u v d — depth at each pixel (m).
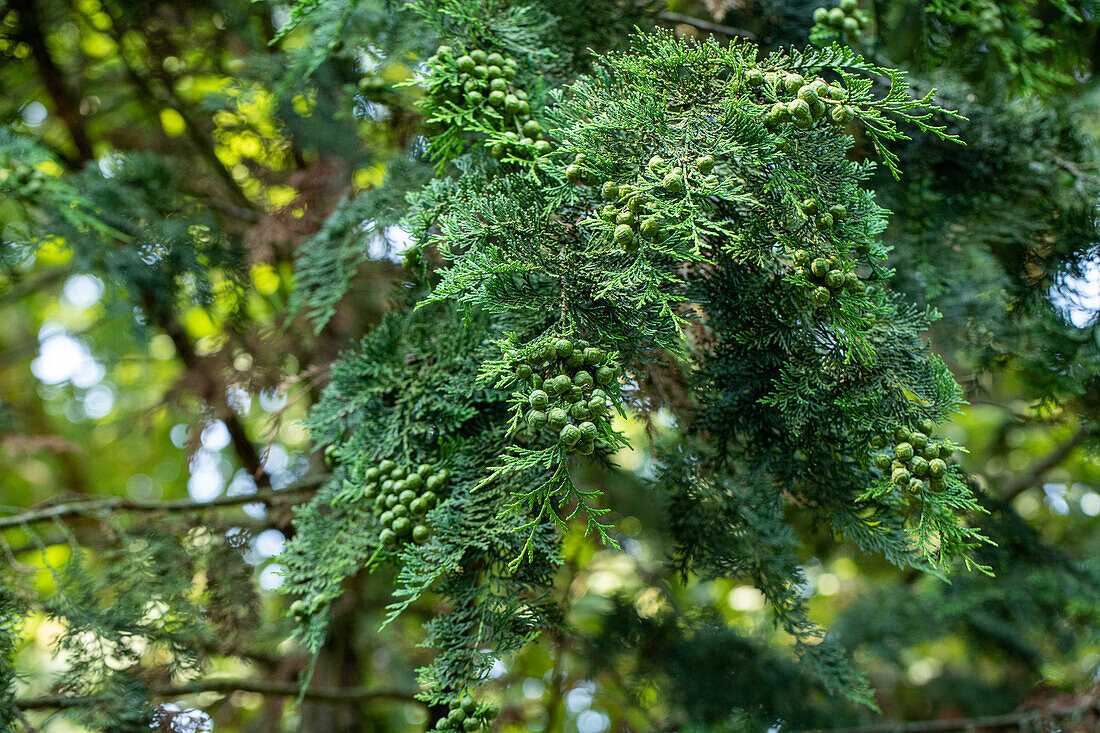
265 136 2.34
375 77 1.77
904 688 3.08
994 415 3.19
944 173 1.76
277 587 1.63
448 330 1.64
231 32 2.39
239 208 2.48
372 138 2.05
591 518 1.51
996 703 2.92
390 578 2.46
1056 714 2.36
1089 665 2.59
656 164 1.53
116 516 1.98
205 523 2.06
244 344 2.34
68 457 3.91
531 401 1.51
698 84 1.56
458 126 1.62
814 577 3.10
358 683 2.59
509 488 1.59
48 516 1.88
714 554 1.70
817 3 1.76
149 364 3.48
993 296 1.76
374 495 1.62
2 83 2.49
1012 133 1.76
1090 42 1.85
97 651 1.80
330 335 2.30
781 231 1.57
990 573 1.53
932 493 1.55
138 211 2.10
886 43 1.78
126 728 1.78
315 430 1.66
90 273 1.98
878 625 2.83
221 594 1.99
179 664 1.83
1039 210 1.76
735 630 2.41
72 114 2.39
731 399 1.63
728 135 1.54
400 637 2.96
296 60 1.79
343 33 1.77
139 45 2.46
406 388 1.64
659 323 1.54
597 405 1.50
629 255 1.54
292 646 2.73
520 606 1.59
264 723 2.62
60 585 1.82
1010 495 2.80
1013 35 1.77
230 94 2.02
